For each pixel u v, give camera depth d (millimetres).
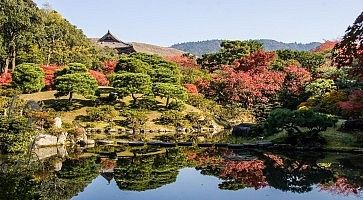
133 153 22969
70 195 13000
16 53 49188
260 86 40469
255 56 47062
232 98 42594
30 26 45312
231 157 21422
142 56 50531
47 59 52969
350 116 26375
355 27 6832
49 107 37812
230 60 59375
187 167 18531
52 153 21938
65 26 61562
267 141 25281
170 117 36656
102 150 24016
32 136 20422
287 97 37188
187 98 41656
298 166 18516
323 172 17047
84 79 37656
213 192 13773
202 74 53281
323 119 23000
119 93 39562
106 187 14336
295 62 48125
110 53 69312
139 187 14445
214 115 41000
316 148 22953
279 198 12953
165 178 16078
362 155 21516
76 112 37438
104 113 35625
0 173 14500
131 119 35000
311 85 34406
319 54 49906
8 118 19969
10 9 43594
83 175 16281
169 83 41469
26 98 40094
